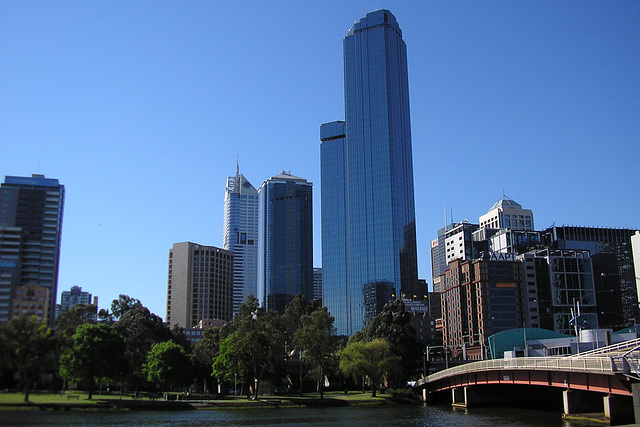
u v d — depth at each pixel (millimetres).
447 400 168000
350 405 154875
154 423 103938
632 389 90438
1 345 90125
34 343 94875
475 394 149875
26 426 91562
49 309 127562
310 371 178000
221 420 113438
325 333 170125
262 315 183500
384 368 168875
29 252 131500
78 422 97875
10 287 116500
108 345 126625
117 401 121875
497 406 151625
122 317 195375
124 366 136000
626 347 130125
